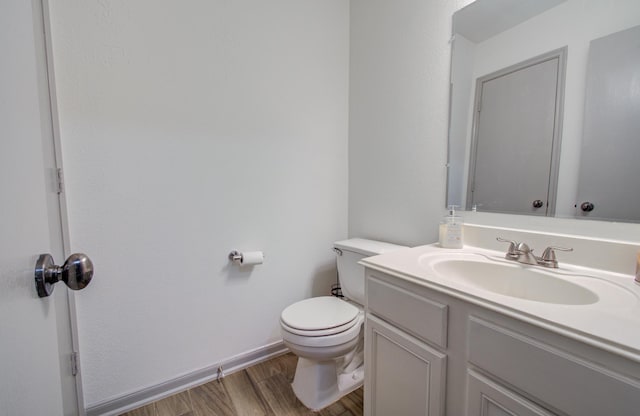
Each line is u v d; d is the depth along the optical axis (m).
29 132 0.49
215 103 1.41
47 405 0.51
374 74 1.67
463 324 0.74
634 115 0.82
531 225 1.06
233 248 1.51
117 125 1.19
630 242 0.83
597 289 0.75
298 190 1.71
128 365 1.27
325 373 1.33
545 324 0.58
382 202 1.66
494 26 1.13
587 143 0.91
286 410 1.29
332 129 1.82
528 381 0.61
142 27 1.22
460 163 1.27
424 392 0.84
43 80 0.96
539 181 1.03
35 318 0.47
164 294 1.34
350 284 1.54
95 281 1.18
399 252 1.13
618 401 0.50
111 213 1.20
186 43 1.32
